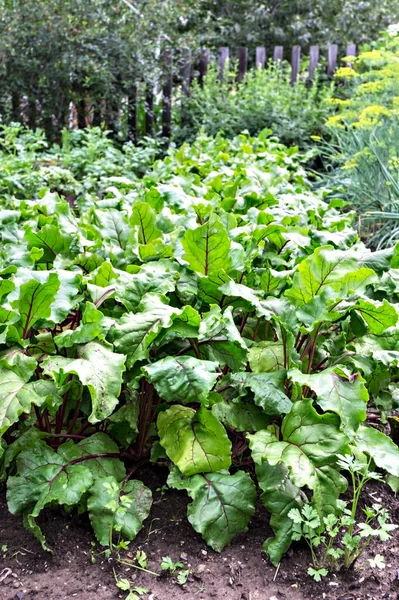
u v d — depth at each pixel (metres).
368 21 14.62
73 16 9.67
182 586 2.26
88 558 2.36
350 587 2.29
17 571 2.29
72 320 3.11
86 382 2.28
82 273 3.00
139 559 2.34
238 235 3.22
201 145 7.75
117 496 2.42
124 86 10.23
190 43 10.77
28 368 2.43
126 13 10.13
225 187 4.70
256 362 2.78
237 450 2.82
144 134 10.90
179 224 3.46
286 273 2.88
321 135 9.35
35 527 2.31
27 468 2.43
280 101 9.53
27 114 10.38
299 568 2.36
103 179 6.70
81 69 10.01
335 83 10.29
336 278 2.67
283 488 2.43
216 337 2.64
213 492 2.47
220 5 15.19
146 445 2.83
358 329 2.81
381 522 2.30
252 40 14.52
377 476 2.37
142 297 2.65
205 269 2.88
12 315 2.49
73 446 2.57
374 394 2.94
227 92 10.13
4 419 2.24
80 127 10.88
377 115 6.72
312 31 14.91
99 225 3.37
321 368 2.91
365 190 6.77
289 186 4.88
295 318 2.69
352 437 2.41
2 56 9.55
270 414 2.58
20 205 4.12
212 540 2.41
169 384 2.37
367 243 6.38
